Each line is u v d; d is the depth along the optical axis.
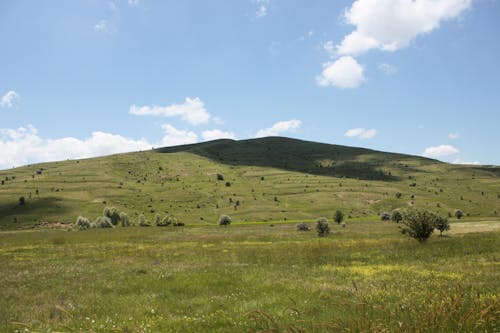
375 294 12.53
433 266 19.83
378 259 24.22
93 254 32.78
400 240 37.19
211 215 166.88
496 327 6.91
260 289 14.77
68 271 22.09
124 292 15.50
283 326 8.04
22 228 138.75
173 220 123.69
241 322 9.57
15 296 15.00
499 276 15.47
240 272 19.75
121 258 29.09
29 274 21.14
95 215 159.12
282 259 25.89
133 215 161.25
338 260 24.41
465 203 187.62
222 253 31.38
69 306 12.71
